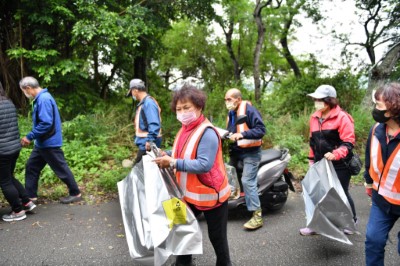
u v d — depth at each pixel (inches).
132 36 292.5
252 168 148.6
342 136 126.5
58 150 174.2
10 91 319.3
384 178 91.7
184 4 365.4
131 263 119.4
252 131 140.9
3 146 145.2
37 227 149.2
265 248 131.1
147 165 91.7
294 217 163.8
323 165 123.8
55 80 308.8
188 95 87.0
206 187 90.7
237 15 523.2
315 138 134.6
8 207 173.9
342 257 123.3
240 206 162.1
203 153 86.0
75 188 181.2
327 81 444.1
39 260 121.0
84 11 287.9
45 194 190.4
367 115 330.3
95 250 128.6
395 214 92.3
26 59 312.0
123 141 286.8
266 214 168.6
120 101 411.5
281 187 164.4
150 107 167.8
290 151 267.4
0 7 309.4
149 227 84.5
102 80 418.6
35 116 167.8
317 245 133.0
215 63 878.4
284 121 332.8
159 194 86.4
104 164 237.8
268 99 471.8
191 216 87.5
